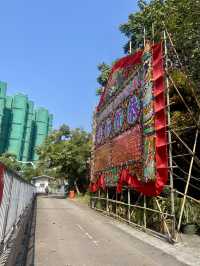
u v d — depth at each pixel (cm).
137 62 1841
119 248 1166
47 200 4609
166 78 1442
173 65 1762
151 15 2208
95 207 2969
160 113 1441
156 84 1500
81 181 5994
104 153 2555
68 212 2614
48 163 5688
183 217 1521
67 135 5681
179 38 1809
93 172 3078
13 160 8069
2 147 10612
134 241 1315
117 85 2253
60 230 1562
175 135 1492
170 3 2005
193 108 1694
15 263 723
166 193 1636
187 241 1319
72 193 5709
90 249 1134
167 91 1417
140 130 1664
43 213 2450
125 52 3105
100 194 2852
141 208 1752
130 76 1905
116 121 2186
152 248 1177
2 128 10619
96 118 3053
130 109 1861
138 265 924
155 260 991
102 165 2611
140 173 1622
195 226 1504
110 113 2412
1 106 10606
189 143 1716
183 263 963
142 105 1658
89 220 2050
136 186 1705
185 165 1762
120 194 2316
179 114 1661
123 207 2125
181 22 1869
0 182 535
